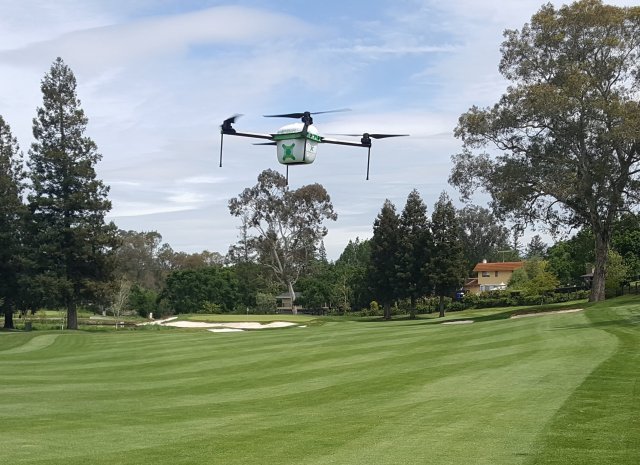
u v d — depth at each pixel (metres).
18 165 62.75
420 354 23.12
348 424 12.22
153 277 134.25
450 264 67.06
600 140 45.75
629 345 21.33
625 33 46.97
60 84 59.12
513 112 47.81
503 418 11.74
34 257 57.31
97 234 58.59
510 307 72.12
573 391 13.95
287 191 89.88
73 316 59.34
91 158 59.72
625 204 49.75
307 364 22.61
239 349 29.55
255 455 10.17
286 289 99.19
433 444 10.17
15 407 16.09
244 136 20.11
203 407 15.49
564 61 47.72
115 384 20.30
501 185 48.97
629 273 65.62
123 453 10.70
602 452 9.18
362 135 20.72
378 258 72.50
